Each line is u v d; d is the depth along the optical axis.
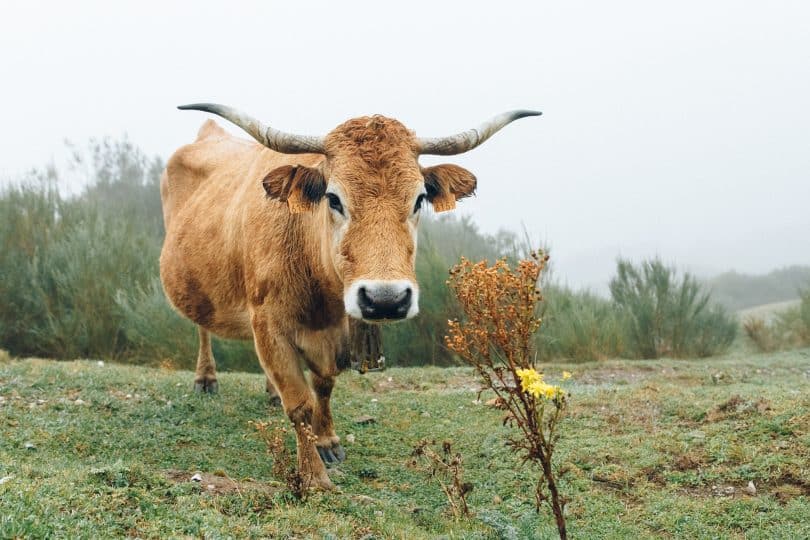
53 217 13.15
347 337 5.52
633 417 6.98
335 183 4.70
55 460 5.22
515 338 4.02
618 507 5.15
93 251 11.85
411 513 4.88
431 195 5.16
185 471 4.89
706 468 5.67
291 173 4.90
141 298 11.36
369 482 5.70
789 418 6.20
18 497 3.66
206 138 8.16
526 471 5.82
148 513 3.88
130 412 6.73
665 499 5.21
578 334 12.45
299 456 5.22
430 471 5.89
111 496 3.94
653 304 13.52
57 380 7.42
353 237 4.59
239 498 4.34
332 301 5.34
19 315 11.93
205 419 6.84
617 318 13.45
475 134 5.20
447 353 12.12
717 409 6.84
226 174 6.91
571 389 8.62
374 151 4.72
